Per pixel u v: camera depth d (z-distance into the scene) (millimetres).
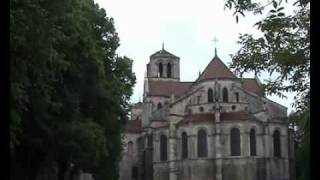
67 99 38531
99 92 44062
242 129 95750
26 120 32594
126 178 122062
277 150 97188
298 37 13781
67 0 27906
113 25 53594
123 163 122625
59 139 37156
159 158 104188
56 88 37875
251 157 95188
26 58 23516
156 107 125250
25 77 23500
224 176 95125
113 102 48188
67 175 53844
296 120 15625
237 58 14914
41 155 39094
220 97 99438
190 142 97688
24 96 23062
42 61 24484
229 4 11742
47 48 24062
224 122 96562
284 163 96500
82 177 80000
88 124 39844
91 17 48219
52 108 32906
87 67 41875
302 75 13859
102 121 48719
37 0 22969
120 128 55531
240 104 99688
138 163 122812
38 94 29500
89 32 41562
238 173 95000
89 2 50906
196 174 96250
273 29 13625
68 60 37844
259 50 14617
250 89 113688
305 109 14586
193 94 102562
